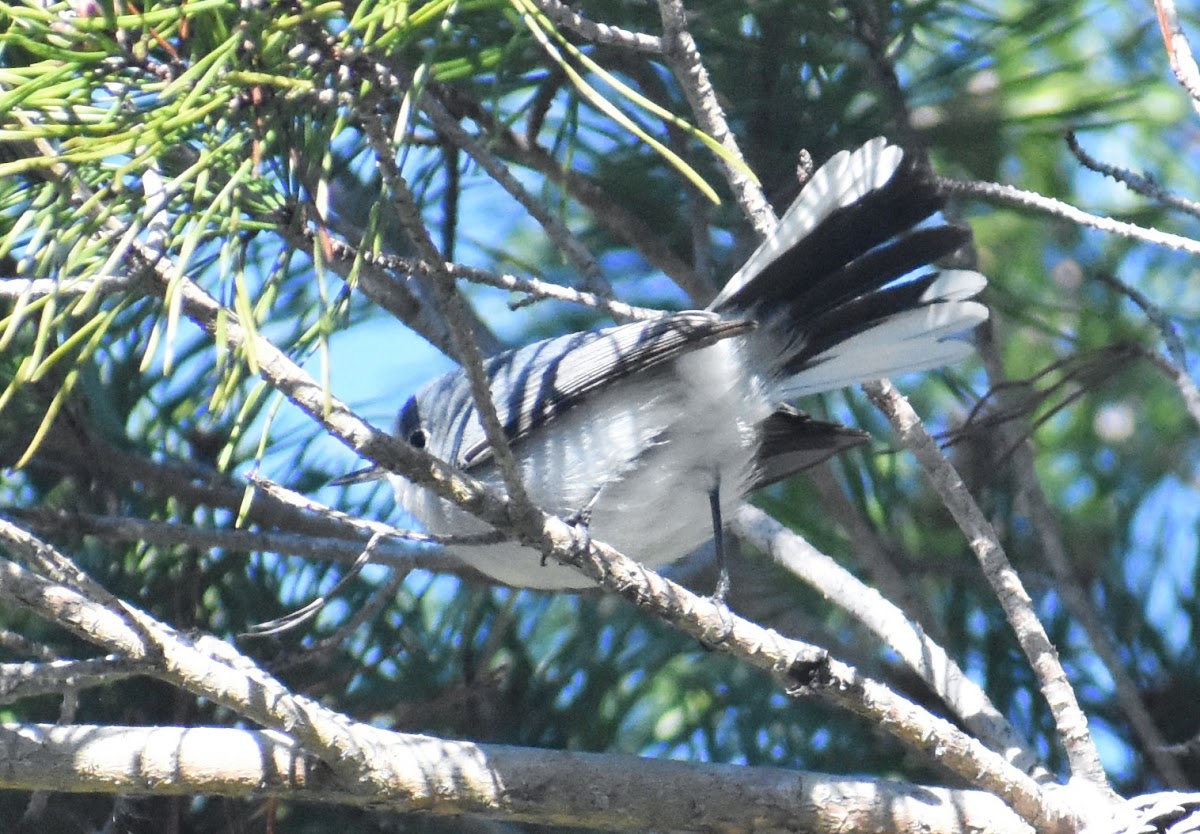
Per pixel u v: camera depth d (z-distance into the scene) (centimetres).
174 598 812
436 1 424
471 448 765
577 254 757
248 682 538
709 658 906
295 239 468
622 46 614
